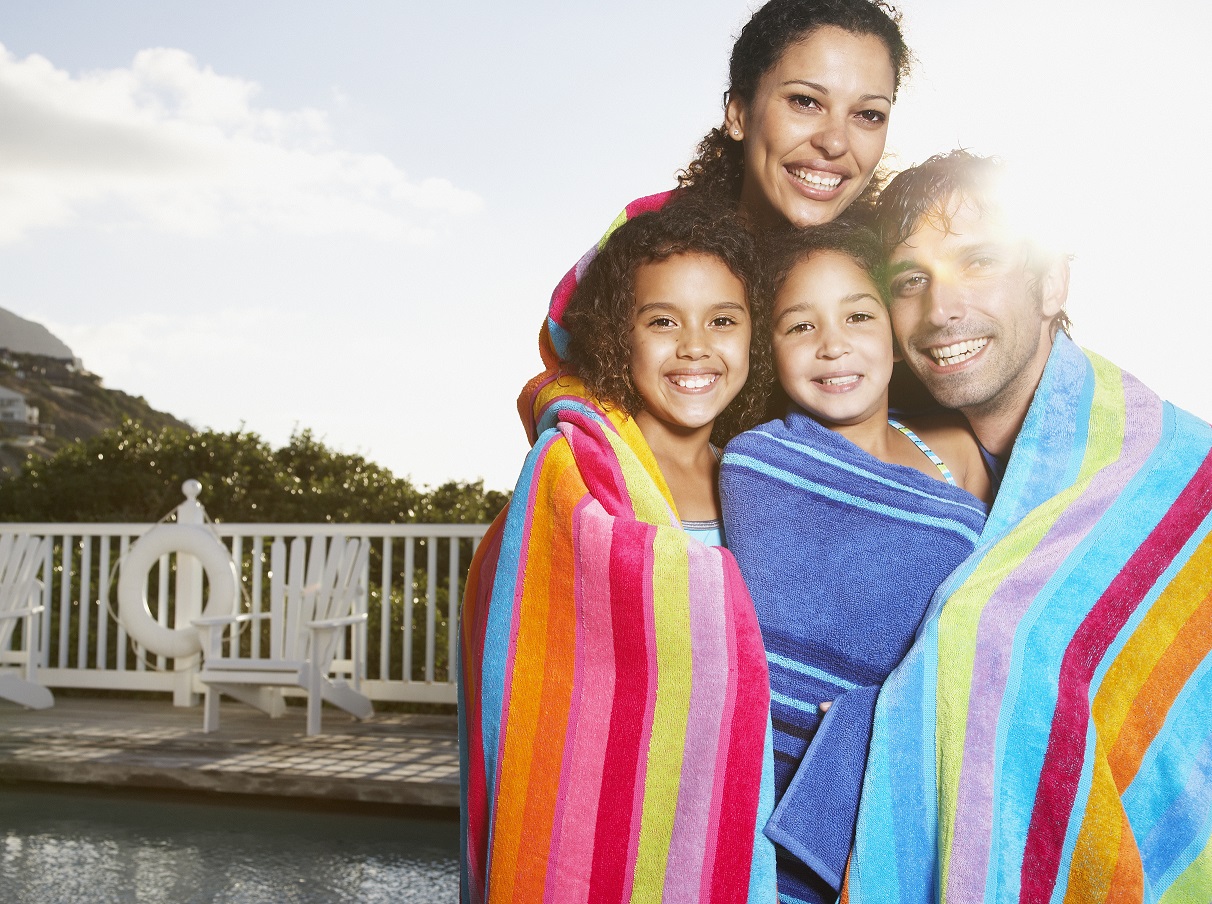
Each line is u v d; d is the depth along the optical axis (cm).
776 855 177
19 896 393
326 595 617
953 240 173
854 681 174
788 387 188
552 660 171
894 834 159
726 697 162
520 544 176
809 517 176
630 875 164
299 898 390
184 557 704
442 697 653
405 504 1089
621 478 176
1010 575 163
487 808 179
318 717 595
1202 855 162
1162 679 162
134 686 714
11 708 694
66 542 739
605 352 191
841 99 202
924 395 200
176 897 392
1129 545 163
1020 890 154
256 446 1158
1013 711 157
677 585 163
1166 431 169
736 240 190
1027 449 172
